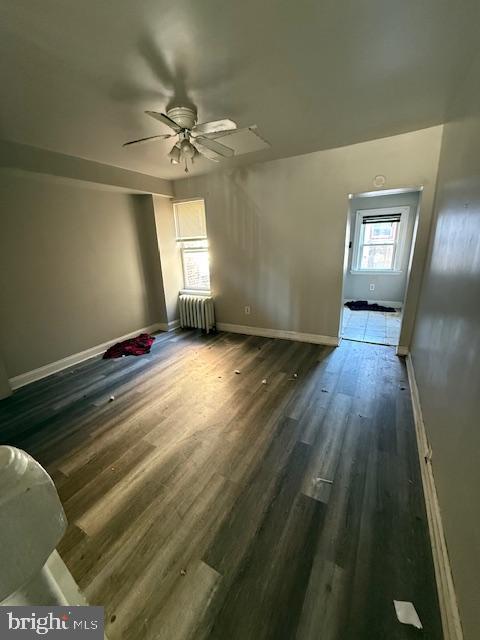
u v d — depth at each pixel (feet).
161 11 4.11
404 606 3.87
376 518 5.07
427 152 9.19
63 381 10.54
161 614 3.91
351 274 19.29
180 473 6.18
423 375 7.61
